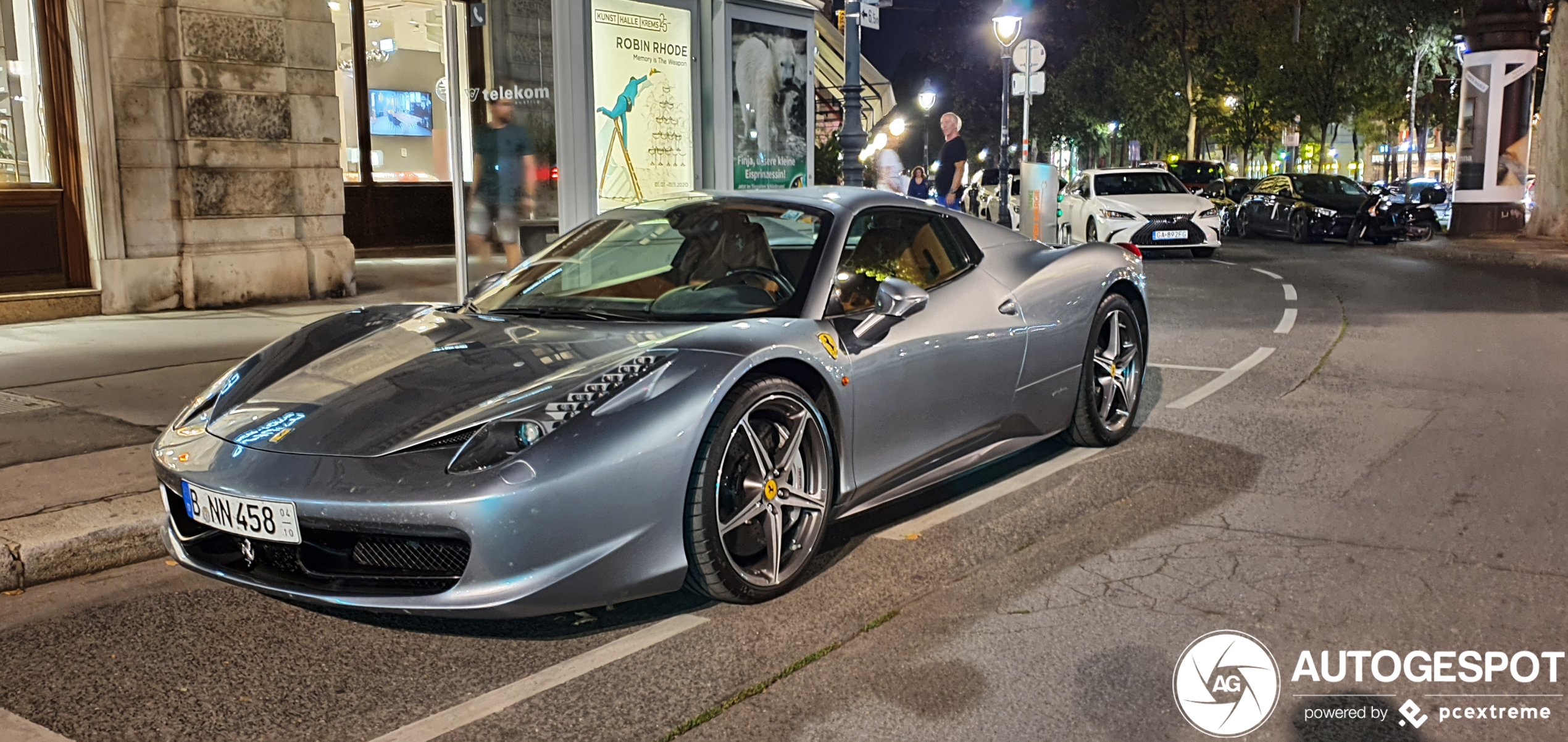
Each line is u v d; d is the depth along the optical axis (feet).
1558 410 19.81
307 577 10.14
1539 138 63.57
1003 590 11.63
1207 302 37.14
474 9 29.07
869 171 73.10
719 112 35.63
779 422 11.44
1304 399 21.03
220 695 9.48
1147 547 12.89
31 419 17.76
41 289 28.63
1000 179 62.69
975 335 14.02
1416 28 89.20
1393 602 11.18
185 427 11.39
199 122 30.45
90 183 28.94
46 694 9.54
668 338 11.44
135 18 29.48
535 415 9.96
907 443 13.15
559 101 30.53
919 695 9.29
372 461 9.78
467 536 9.37
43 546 12.25
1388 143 219.82
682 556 10.43
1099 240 57.26
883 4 46.88
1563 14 61.26
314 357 12.28
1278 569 12.12
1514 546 12.78
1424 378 23.08
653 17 33.30
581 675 9.74
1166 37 150.71
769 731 8.71
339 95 45.21
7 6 28.07
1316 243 69.56
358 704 9.28
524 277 14.12
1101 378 17.24
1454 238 65.31
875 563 12.46
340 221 34.30
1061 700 9.18
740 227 13.56
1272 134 177.37
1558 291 40.11
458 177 29.07
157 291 30.22
